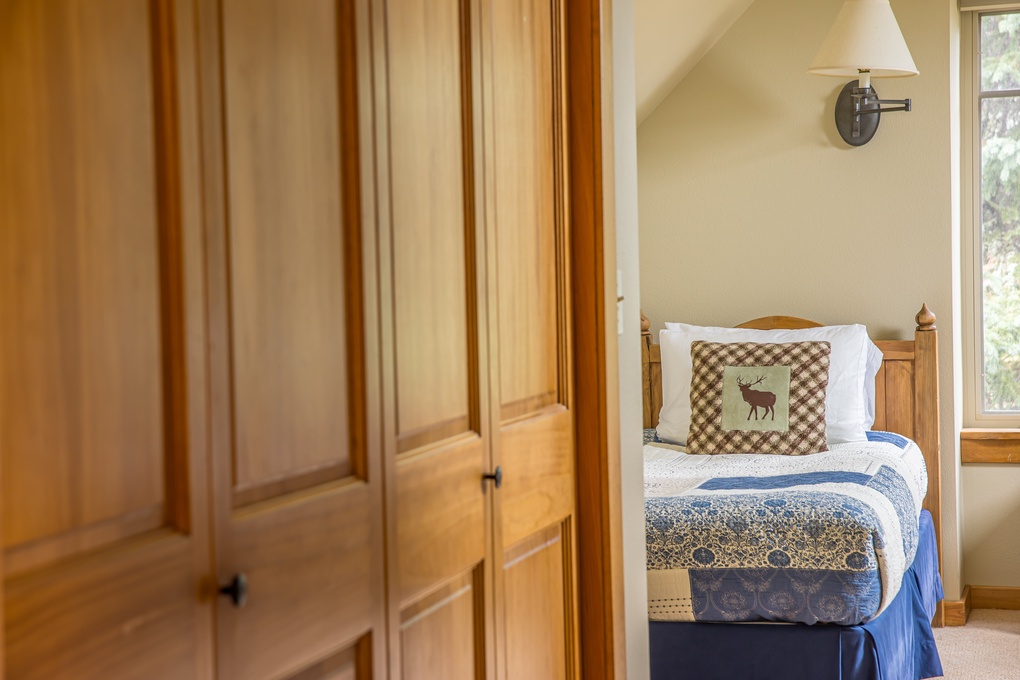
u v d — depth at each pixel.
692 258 4.43
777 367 3.76
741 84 4.34
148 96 0.83
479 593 1.46
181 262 0.85
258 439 0.96
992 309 4.31
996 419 4.30
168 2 0.84
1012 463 4.14
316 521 1.04
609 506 1.85
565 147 1.81
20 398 0.70
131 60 0.81
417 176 1.27
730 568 2.73
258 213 0.96
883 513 2.78
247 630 0.94
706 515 2.77
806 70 4.25
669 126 4.43
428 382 1.30
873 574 2.63
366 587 1.14
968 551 4.22
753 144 4.33
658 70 4.11
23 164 0.70
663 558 2.78
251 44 0.95
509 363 1.58
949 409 4.07
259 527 0.96
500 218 1.54
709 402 3.81
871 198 4.20
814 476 3.12
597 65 1.82
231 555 0.92
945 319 4.11
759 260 4.35
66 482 0.74
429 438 1.31
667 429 4.05
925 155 4.12
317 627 1.05
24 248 0.71
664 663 2.78
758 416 3.71
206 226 0.89
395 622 1.21
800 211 4.29
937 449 4.01
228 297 0.92
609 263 1.87
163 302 0.84
